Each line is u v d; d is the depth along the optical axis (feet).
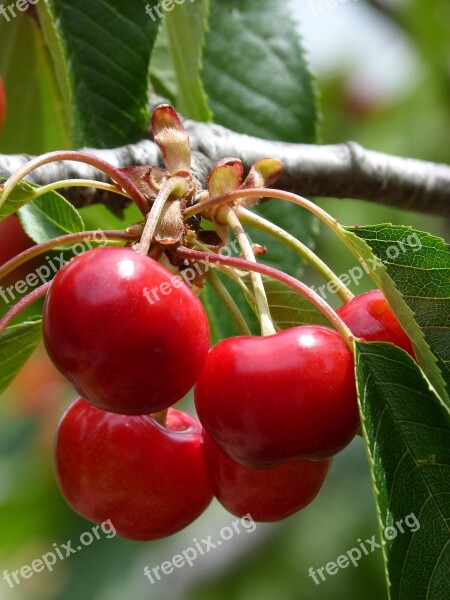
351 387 0.72
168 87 1.06
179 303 0.71
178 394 0.73
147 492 0.79
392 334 0.76
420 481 0.72
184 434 0.82
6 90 1.05
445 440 0.72
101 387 0.72
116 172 0.75
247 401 0.71
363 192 1.05
